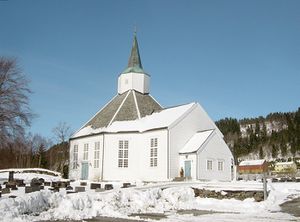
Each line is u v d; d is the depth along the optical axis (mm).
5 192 30875
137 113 59719
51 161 109062
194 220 23922
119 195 30750
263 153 182375
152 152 53406
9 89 50562
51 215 24500
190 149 51688
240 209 30750
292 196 35594
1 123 49750
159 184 39750
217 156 52625
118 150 55719
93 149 57938
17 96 51344
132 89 64688
